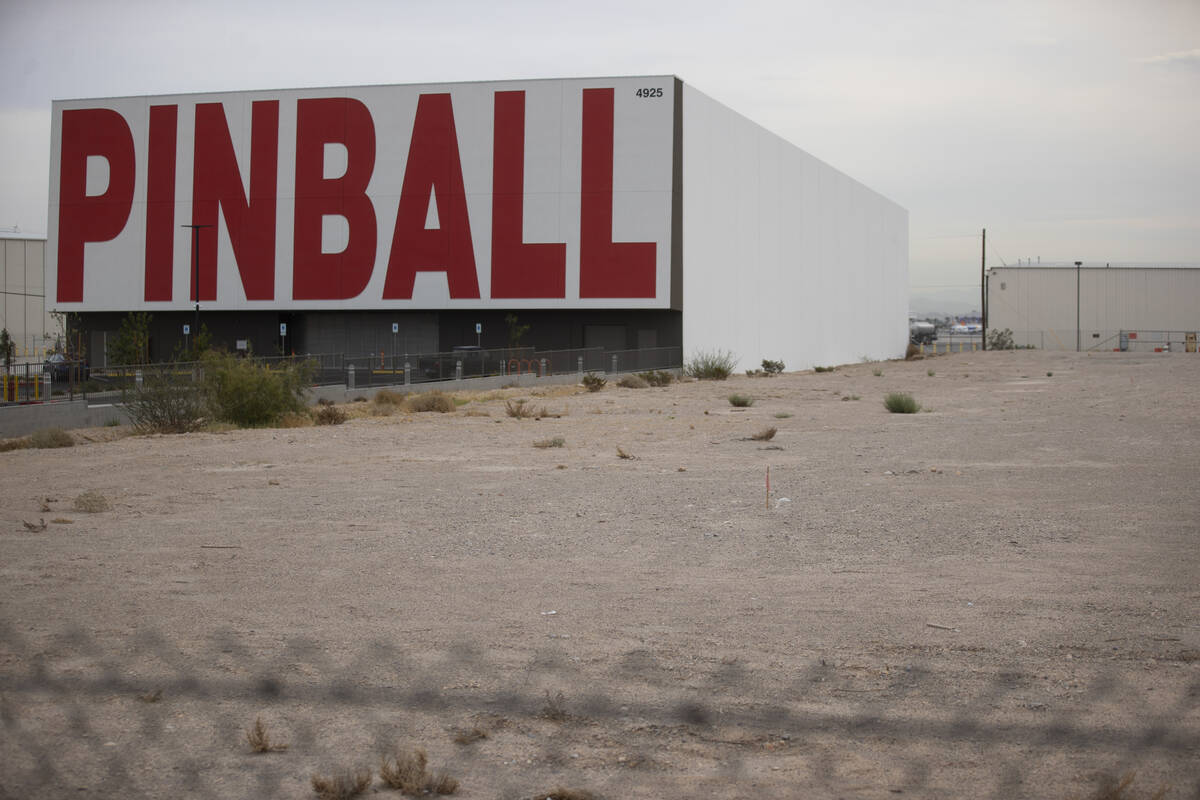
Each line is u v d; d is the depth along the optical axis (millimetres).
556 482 15328
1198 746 4867
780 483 14867
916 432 22594
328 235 57750
